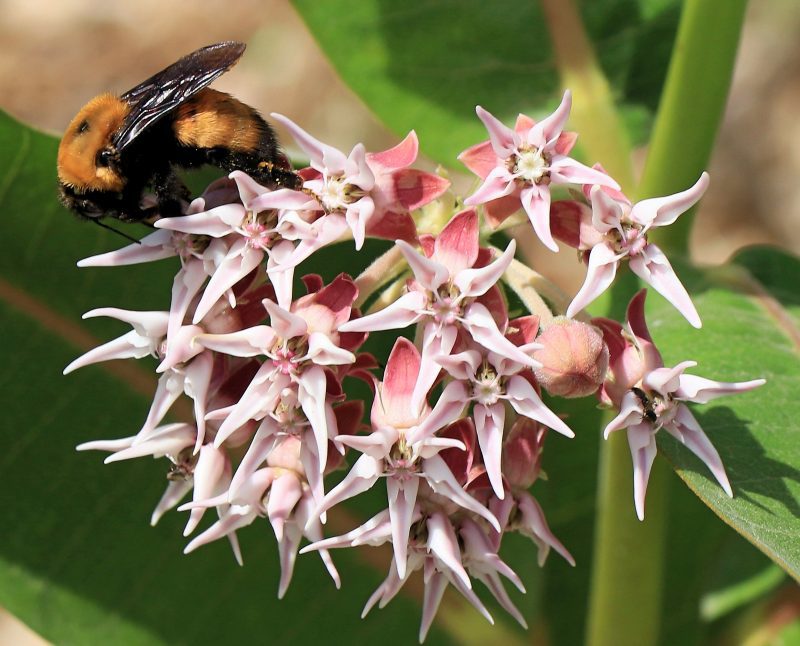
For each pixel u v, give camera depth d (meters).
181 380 0.31
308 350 0.30
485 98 0.35
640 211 0.31
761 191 0.65
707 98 0.34
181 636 0.35
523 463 0.31
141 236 0.34
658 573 0.35
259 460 0.31
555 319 0.30
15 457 0.34
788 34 0.68
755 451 0.31
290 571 0.31
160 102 0.32
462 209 0.31
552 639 0.37
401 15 0.35
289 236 0.31
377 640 0.36
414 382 0.30
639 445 0.31
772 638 0.37
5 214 0.34
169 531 0.35
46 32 0.71
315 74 0.68
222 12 0.71
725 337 0.33
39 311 0.34
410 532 0.31
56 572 0.35
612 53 0.35
